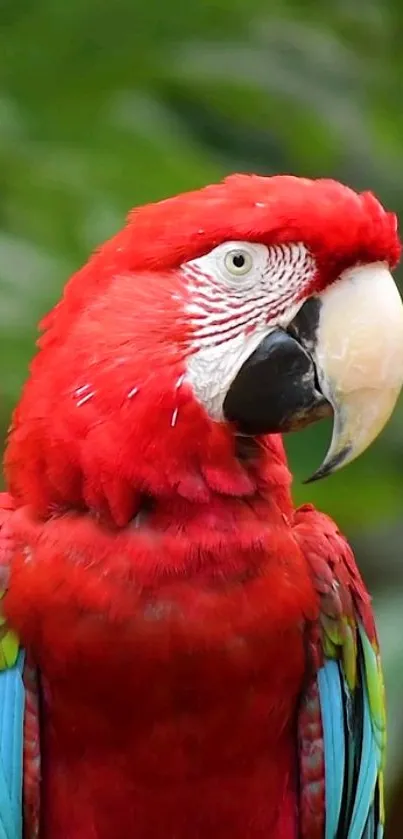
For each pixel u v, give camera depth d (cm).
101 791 658
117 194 983
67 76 1018
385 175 1281
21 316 934
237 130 1234
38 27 1002
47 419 641
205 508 635
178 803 660
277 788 679
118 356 632
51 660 638
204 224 637
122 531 631
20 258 955
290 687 659
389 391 652
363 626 725
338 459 657
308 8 1097
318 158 1150
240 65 1065
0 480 972
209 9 1042
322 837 710
